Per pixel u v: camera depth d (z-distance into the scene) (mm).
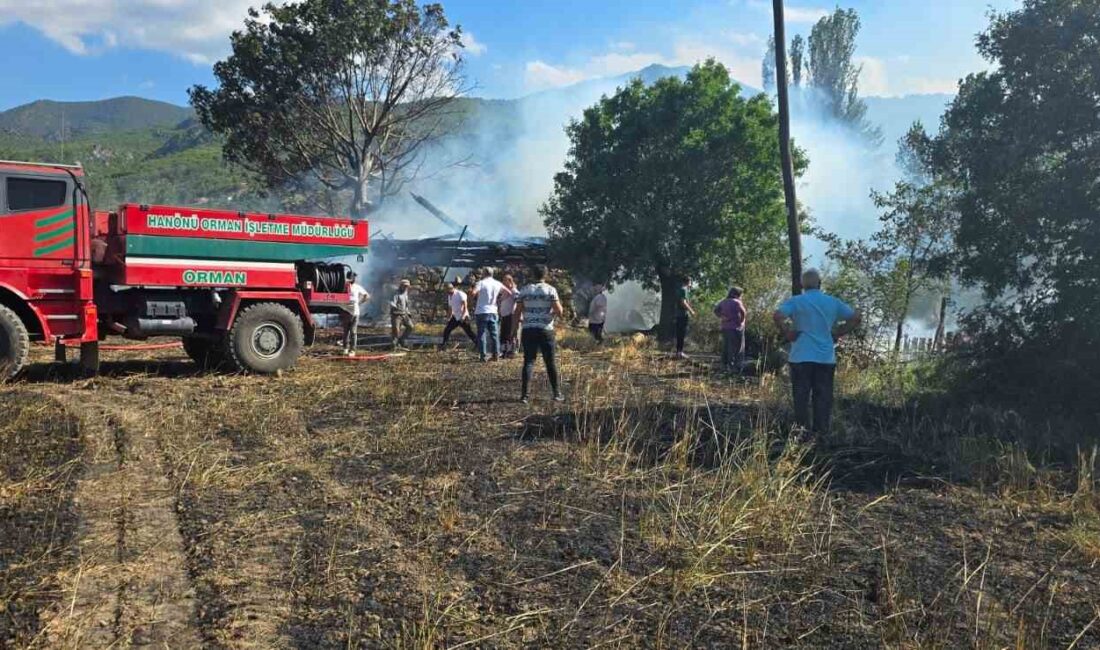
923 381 11094
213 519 4891
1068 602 3859
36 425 7539
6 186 10367
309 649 3279
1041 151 9633
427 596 3818
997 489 5836
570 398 9531
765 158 21531
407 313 16828
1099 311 8945
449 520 4852
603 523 4910
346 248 12758
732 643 3385
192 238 11484
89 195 10984
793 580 4070
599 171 22359
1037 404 9078
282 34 29031
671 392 10305
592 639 3414
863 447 7035
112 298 11453
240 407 8727
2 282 10336
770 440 7051
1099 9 8977
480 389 10242
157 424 7715
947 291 14812
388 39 29156
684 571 4137
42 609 3584
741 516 4773
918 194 14969
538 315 9141
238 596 3773
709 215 21328
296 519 4922
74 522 4785
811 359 7480
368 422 7945
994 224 9797
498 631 3473
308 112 30016
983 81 10195
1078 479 6016
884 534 4797
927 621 3604
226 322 11625
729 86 22141
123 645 3279
